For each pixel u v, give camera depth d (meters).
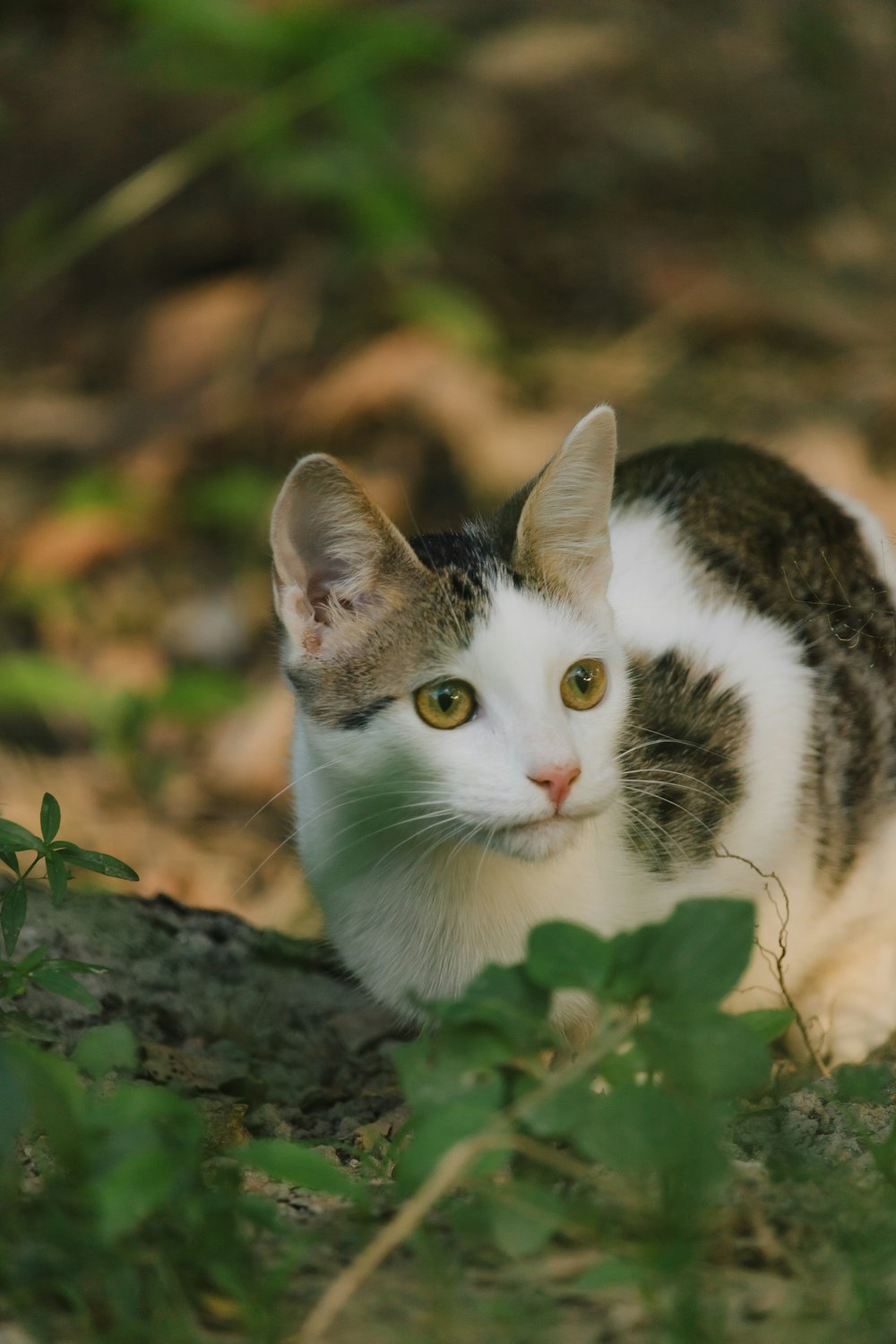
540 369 13.87
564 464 5.73
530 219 15.45
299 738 6.16
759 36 17.89
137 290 15.23
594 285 14.88
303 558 5.82
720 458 7.40
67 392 14.53
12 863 5.41
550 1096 3.81
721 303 14.30
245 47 13.00
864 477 12.24
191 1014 6.54
